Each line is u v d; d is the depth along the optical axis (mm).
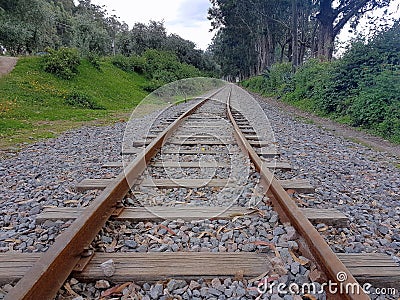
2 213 2926
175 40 35094
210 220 2658
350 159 5215
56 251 1790
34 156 5227
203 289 1817
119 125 8750
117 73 22094
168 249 2252
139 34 36781
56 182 3748
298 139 6773
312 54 29328
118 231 2477
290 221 2463
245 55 43500
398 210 3137
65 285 1801
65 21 44312
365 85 10273
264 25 33250
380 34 11195
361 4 20125
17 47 25547
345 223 2652
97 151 5418
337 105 11203
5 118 9562
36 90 13930
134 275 1891
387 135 7648
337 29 21750
